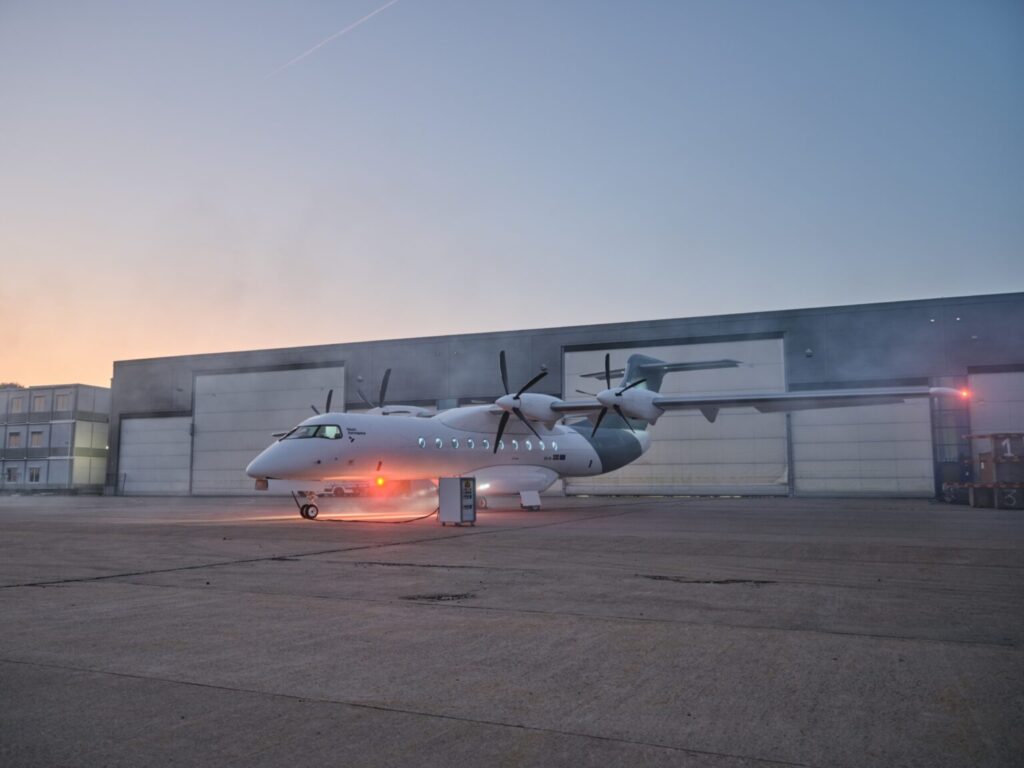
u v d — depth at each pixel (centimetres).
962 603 823
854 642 635
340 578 1021
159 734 416
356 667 556
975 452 3556
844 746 400
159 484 5141
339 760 380
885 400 2514
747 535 1677
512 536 1658
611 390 2584
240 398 4994
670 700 477
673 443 4094
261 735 415
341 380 4738
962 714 450
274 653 598
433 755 388
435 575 1048
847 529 1848
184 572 1084
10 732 419
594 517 2367
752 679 524
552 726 430
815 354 3881
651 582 983
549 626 702
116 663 566
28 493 6053
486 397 4416
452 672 543
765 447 3941
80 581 996
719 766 375
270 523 2119
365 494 3844
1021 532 1748
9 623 714
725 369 4028
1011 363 3575
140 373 5281
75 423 6025
